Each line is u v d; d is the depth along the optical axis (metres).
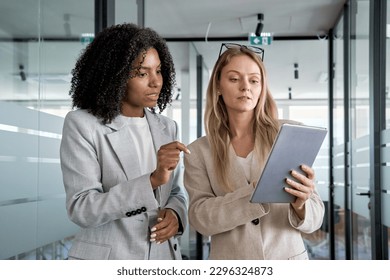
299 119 6.36
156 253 1.42
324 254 5.82
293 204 1.36
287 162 1.27
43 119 2.38
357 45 4.46
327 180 5.91
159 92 1.46
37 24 2.35
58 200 2.56
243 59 1.44
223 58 1.48
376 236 3.50
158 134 1.51
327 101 6.30
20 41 2.15
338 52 5.57
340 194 5.24
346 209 4.88
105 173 1.39
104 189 1.39
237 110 1.45
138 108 1.49
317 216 1.40
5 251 1.97
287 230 1.43
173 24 5.95
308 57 6.36
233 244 1.42
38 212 2.30
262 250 1.40
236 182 1.45
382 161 3.46
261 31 5.74
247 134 1.51
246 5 5.25
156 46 1.48
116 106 1.39
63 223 2.64
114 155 1.40
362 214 4.08
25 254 2.16
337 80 5.64
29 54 2.24
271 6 5.27
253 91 1.44
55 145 2.53
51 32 2.52
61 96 2.65
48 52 2.47
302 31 6.13
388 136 3.29
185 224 1.50
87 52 1.47
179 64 6.62
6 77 2.01
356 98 4.49
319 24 5.85
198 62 6.63
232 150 1.48
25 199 2.16
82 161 1.34
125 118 1.46
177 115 6.63
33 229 2.24
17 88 2.11
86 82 1.43
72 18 2.84
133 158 1.41
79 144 1.35
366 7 4.03
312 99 6.36
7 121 2.01
